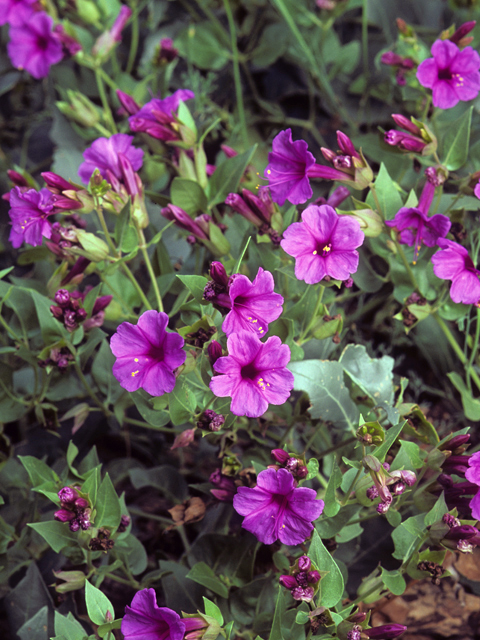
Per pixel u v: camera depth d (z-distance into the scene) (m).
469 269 0.48
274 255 0.53
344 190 0.56
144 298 0.54
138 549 0.52
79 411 0.56
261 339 0.49
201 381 0.48
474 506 0.46
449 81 0.53
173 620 0.42
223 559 0.52
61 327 0.54
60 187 0.50
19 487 0.58
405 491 0.48
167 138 0.55
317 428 0.54
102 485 0.47
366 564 0.53
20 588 0.51
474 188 0.52
